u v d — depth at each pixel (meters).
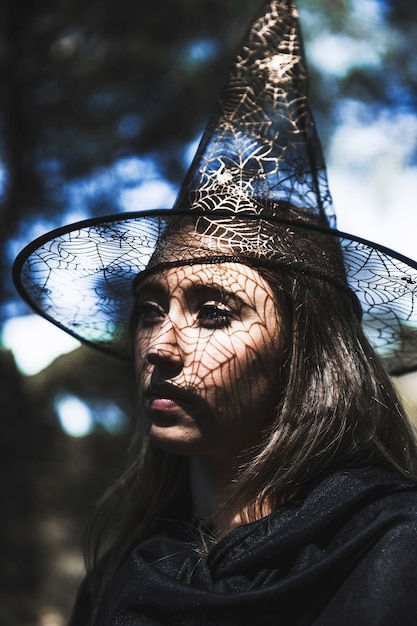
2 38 4.21
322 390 1.39
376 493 1.29
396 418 1.50
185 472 1.63
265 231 1.40
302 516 1.28
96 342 1.77
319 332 1.42
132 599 1.32
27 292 1.64
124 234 1.41
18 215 4.35
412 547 1.23
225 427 1.37
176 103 4.29
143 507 1.64
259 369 1.38
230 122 1.53
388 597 1.20
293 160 1.51
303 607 1.23
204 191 1.47
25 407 4.56
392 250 1.34
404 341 1.61
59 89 4.29
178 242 1.39
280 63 1.58
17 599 4.23
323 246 1.44
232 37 4.14
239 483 1.36
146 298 1.45
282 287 1.39
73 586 4.52
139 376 1.44
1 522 4.30
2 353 4.55
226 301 1.37
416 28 4.06
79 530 4.64
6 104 4.27
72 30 4.21
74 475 4.68
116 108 4.33
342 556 1.22
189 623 1.25
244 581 1.27
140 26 4.17
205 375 1.36
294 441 1.36
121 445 4.72
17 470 4.44
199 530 1.43
